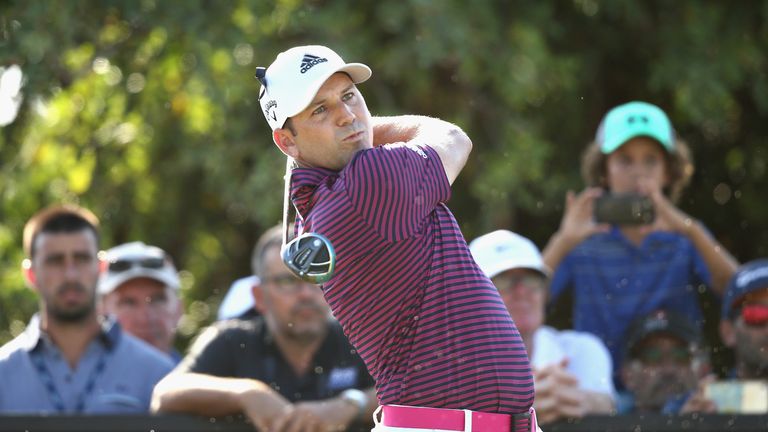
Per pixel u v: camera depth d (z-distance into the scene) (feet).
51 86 98.12
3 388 65.00
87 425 59.41
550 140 119.14
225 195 111.04
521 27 105.40
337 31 104.32
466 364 40.29
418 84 106.01
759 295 66.64
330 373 63.67
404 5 100.63
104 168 120.98
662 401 67.67
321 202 39.91
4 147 117.08
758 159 124.77
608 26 118.32
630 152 72.43
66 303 65.62
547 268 70.23
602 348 67.10
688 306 70.85
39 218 67.72
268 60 104.63
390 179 39.04
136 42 104.68
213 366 63.10
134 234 124.57
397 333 40.60
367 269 39.99
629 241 71.15
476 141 110.83
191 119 114.42
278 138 41.11
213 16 97.81
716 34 111.14
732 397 63.16
